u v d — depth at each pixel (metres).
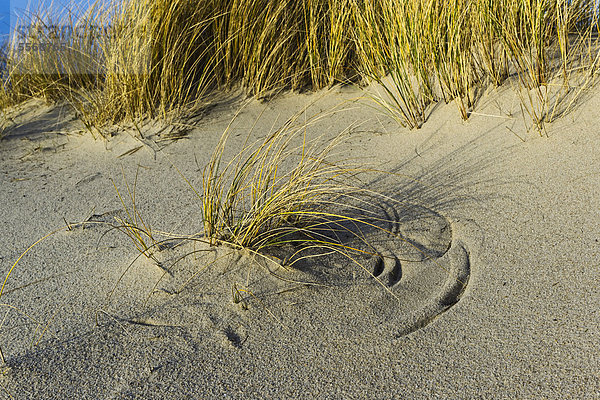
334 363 1.69
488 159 2.71
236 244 2.14
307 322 1.86
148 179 3.14
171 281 2.05
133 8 3.82
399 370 1.64
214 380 1.66
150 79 3.93
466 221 2.32
